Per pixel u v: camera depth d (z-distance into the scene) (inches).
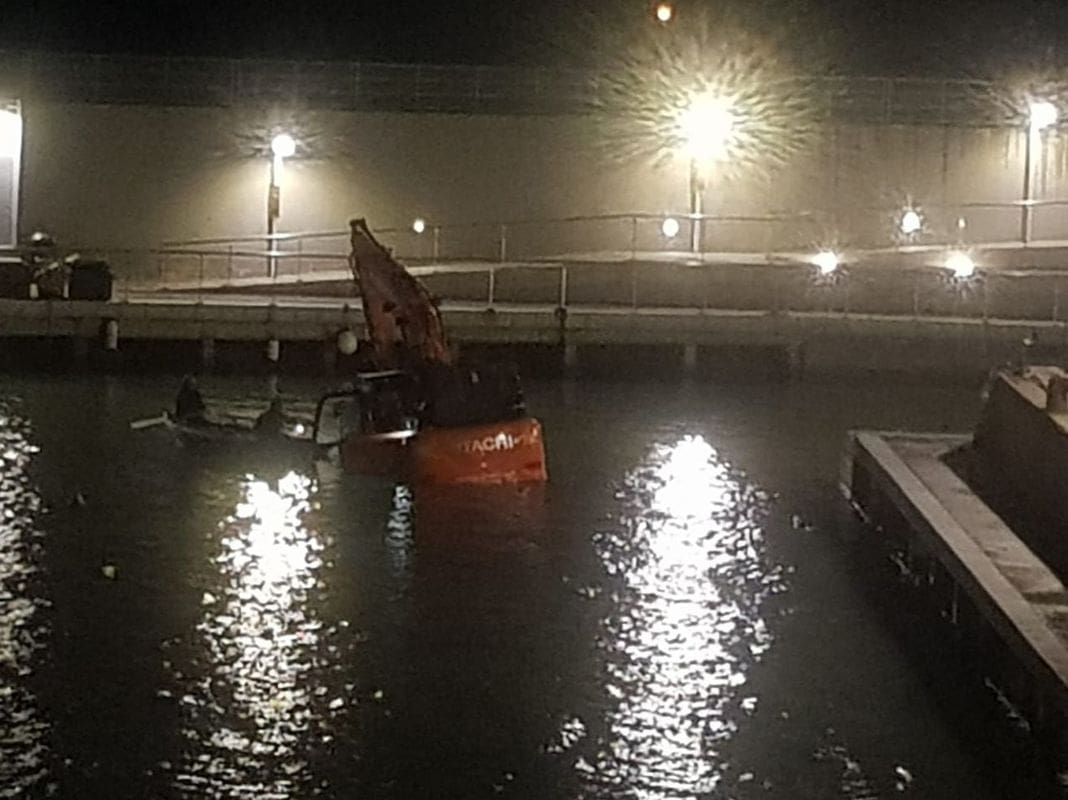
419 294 1357.0
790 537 1157.7
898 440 1222.3
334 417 1375.5
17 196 2108.8
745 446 1502.2
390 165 2140.7
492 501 1230.9
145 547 1103.0
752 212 2164.1
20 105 2096.5
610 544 1128.2
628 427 1585.9
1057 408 1021.8
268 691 850.1
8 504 1211.2
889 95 2171.5
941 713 829.8
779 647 924.6
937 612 968.9
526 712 828.6
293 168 2130.9
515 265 2014.0
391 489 1249.4
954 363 1918.1
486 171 2145.7
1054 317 1999.3
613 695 850.8
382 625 950.4
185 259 2121.1
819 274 2012.8
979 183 2183.8
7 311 1831.9
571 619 967.6
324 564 1066.7
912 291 2010.3
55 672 870.4
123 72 2113.7
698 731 807.7
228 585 1021.2
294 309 1860.2
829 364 1916.8
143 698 837.8
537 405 1697.8
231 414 1533.0
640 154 2153.1
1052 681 724.0
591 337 1888.5
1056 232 2182.6
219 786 746.8
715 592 1023.6
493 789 746.8
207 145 2122.3
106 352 1847.9
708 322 1905.8
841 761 775.1
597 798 740.0
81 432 1480.1
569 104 2149.4
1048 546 947.3
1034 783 751.1
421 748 786.8
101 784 746.8
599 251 2151.8
